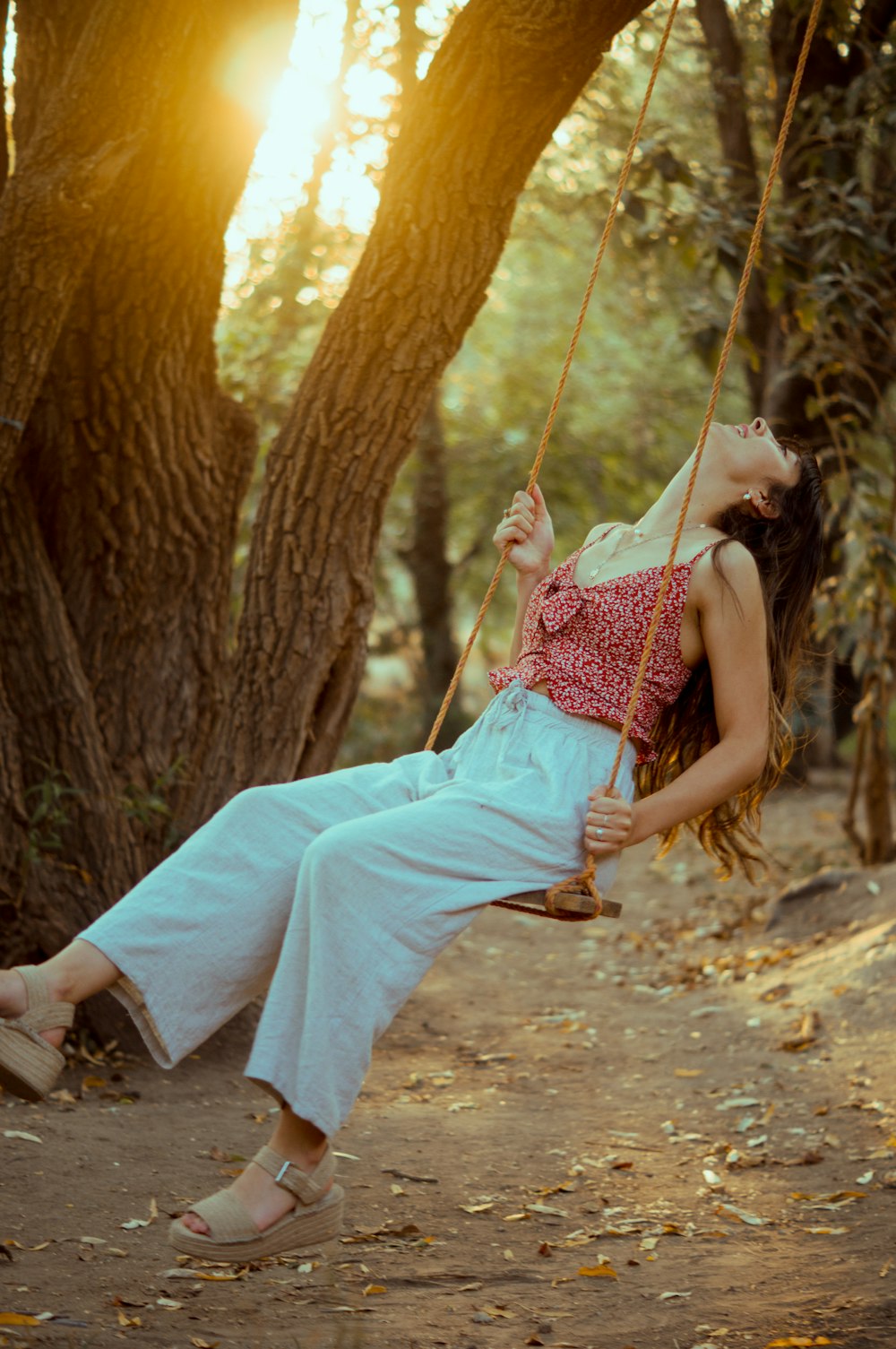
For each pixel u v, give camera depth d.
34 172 4.08
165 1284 2.72
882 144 7.66
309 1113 2.18
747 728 2.55
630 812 2.43
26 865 4.60
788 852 9.52
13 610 4.84
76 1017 4.66
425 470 14.30
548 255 15.41
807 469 2.88
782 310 9.08
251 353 8.81
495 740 2.60
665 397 14.95
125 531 5.10
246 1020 4.89
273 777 4.80
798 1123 4.16
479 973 6.64
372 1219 3.24
